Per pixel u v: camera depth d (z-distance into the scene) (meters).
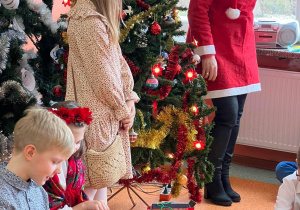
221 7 3.25
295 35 3.89
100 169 2.41
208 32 3.22
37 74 3.14
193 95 3.02
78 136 1.97
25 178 1.63
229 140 3.48
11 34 2.77
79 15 2.38
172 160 3.14
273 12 4.20
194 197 3.20
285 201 2.52
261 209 3.38
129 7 2.85
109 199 3.30
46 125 1.61
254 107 3.98
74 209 1.91
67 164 2.07
